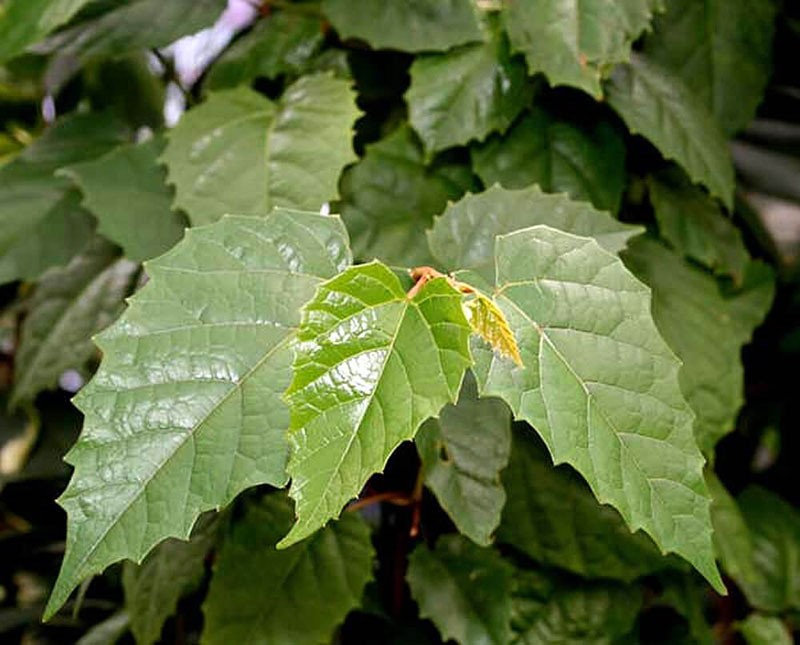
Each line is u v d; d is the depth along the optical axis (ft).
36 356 1.97
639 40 1.93
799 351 2.32
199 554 1.70
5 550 2.25
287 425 1.05
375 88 1.88
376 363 0.98
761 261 2.06
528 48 1.59
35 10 1.63
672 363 1.11
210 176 1.55
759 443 2.49
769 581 2.18
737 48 1.97
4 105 2.51
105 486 1.00
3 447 2.44
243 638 1.60
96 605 2.22
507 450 1.41
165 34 1.90
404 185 1.71
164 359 1.05
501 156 1.70
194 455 1.03
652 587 1.97
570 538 1.79
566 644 1.81
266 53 1.88
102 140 2.02
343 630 1.89
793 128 2.35
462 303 1.00
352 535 1.63
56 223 1.82
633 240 1.85
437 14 1.68
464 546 1.69
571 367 1.08
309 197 1.52
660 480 1.07
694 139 1.74
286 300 1.10
